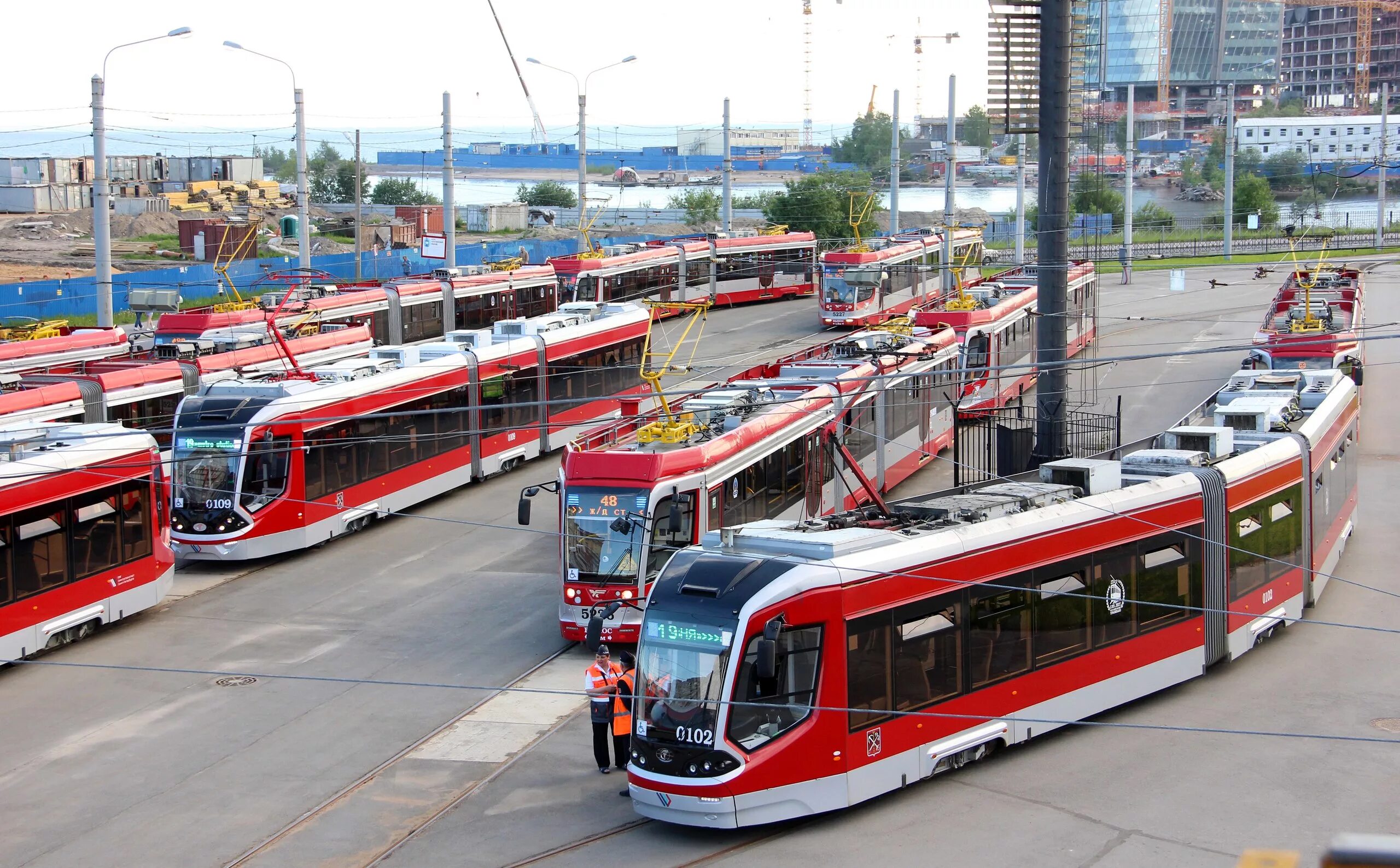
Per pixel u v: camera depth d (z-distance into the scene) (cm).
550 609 2302
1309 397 2431
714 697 1366
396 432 2925
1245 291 6438
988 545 1563
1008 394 3938
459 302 4862
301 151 5372
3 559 1986
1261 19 18388
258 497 2572
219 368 3303
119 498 2216
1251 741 1638
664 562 2033
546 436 3553
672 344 5150
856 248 5688
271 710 1852
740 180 17050
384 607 2336
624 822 1455
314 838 1435
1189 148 17188
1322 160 14250
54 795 1577
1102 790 1491
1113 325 5566
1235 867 1279
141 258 8088
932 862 1308
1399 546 2569
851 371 2814
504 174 17262
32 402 2753
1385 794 1465
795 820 1433
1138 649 1736
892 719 1458
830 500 2608
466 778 1598
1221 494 1877
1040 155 2453
